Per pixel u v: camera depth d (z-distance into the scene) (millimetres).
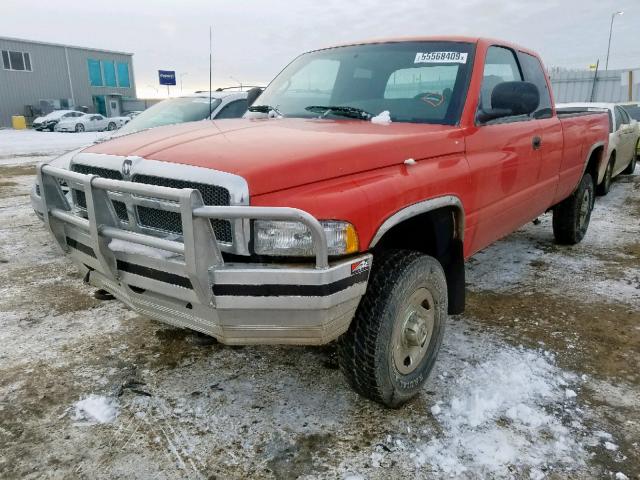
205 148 2375
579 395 2832
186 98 7699
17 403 2752
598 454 2371
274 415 2656
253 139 2520
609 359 3229
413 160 2631
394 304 2432
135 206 2344
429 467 2291
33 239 5984
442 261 3076
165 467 2297
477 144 3135
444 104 3203
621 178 11047
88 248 2590
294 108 3578
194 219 1958
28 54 37938
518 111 3102
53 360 3203
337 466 2301
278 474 2256
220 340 2244
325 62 3834
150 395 2834
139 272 2326
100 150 2730
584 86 27703
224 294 2051
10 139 23672
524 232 6496
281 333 2154
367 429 2547
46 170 2656
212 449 2410
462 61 3334
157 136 2768
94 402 2750
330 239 2096
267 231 2057
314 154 2264
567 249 5730
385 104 3357
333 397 2814
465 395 2814
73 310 3967
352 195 2207
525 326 3697
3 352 3299
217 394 2842
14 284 4516
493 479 2223
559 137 4414
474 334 3559
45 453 2381
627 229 6652
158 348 3365
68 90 40750
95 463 2320
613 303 4137
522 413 2654
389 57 3578
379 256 2527
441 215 2891
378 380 2475
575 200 5430
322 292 2016
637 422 2604
